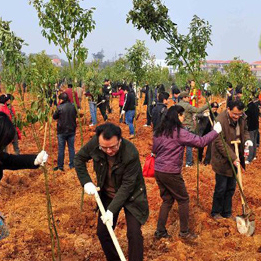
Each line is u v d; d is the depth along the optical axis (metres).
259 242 4.87
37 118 4.76
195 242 4.95
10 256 4.60
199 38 6.32
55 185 7.44
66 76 28.27
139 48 12.58
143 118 17.16
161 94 8.79
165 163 4.82
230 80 9.66
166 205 5.04
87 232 5.45
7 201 6.53
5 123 2.93
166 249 4.75
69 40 5.91
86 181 3.82
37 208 6.20
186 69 5.36
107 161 3.69
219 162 5.39
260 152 10.91
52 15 5.78
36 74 5.69
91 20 5.87
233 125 5.30
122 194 3.61
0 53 5.00
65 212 6.02
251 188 7.25
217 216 5.68
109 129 3.32
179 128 4.77
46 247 4.87
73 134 8.42
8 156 3.25
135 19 4.95
